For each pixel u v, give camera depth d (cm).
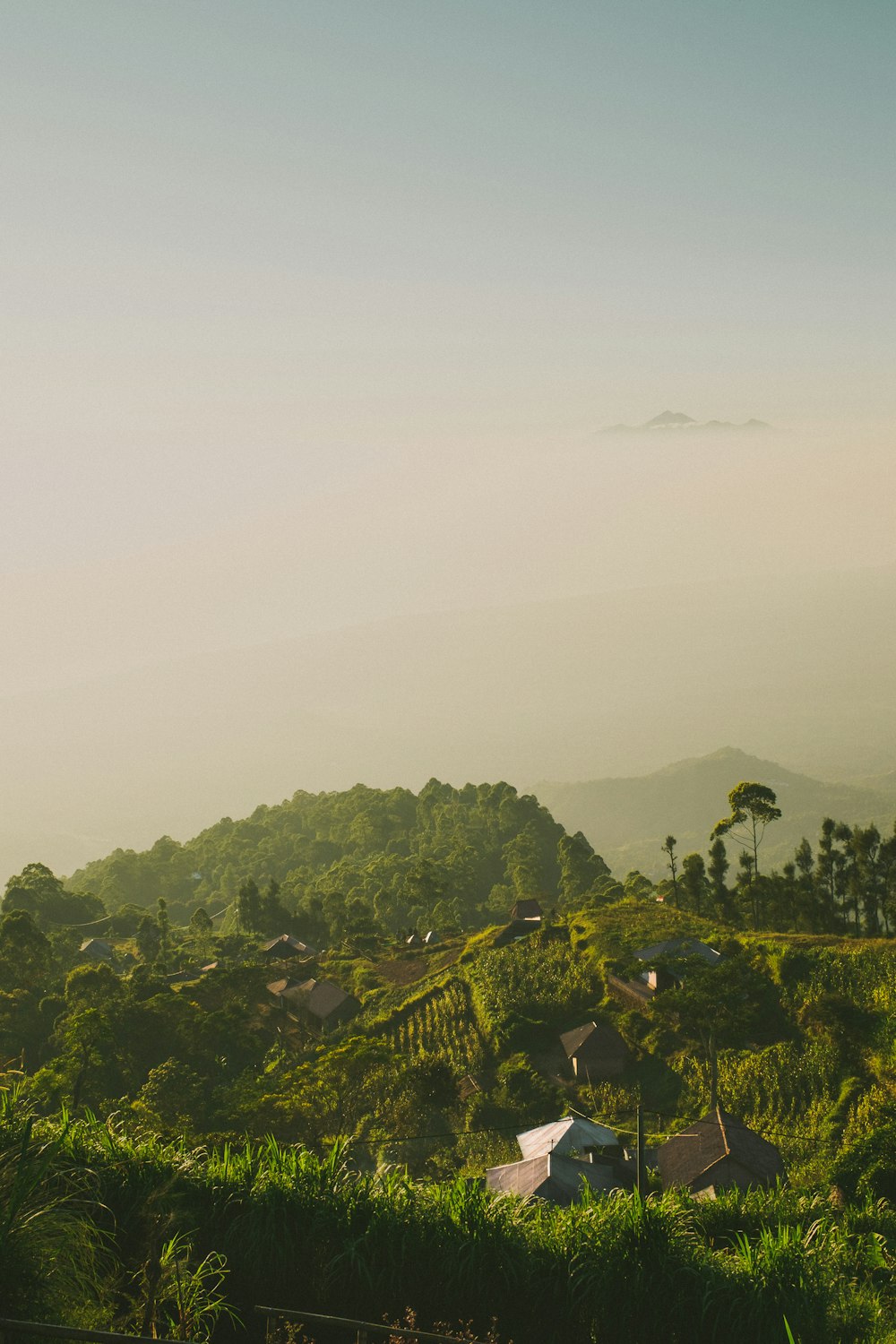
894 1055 5412
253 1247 1115
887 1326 1171
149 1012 6919
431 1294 1109
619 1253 1142
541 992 7606
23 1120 1138
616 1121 5541
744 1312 1097
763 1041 6147
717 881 10506
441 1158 5003
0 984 8531
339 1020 8438
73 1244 914
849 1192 2598
